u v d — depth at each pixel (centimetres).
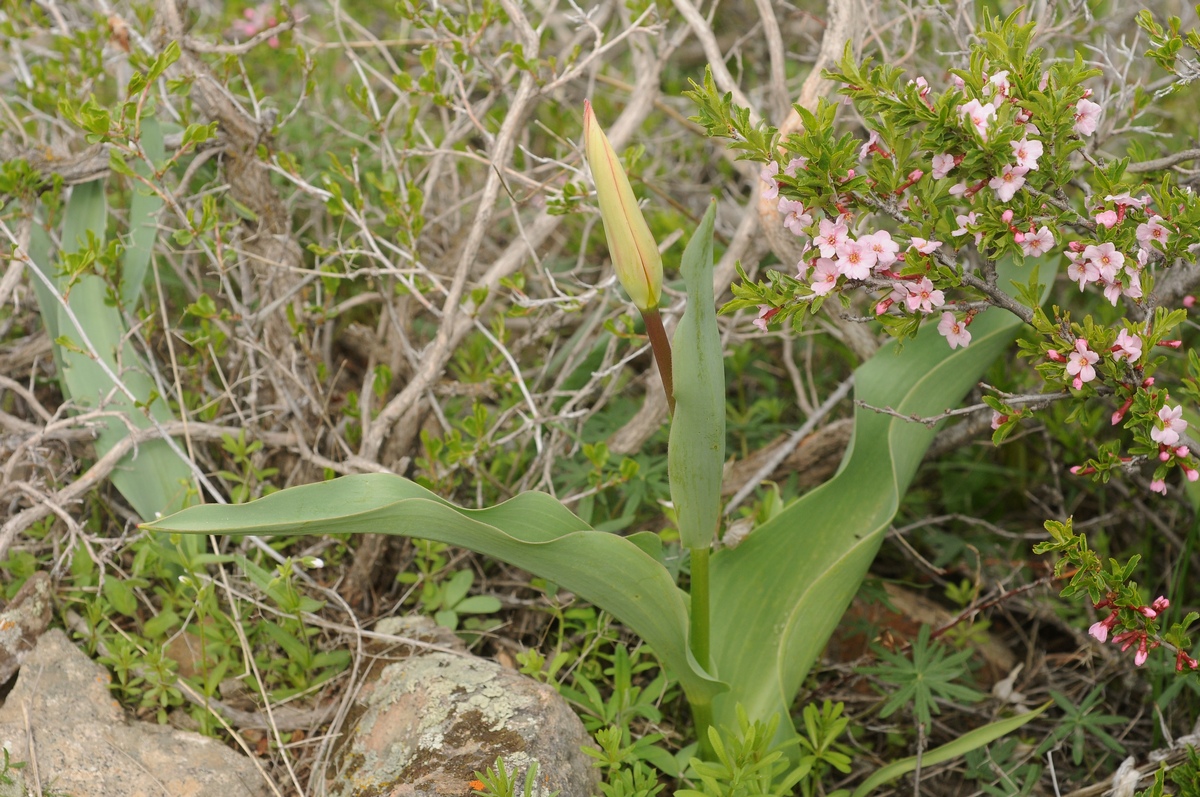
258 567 228
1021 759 236
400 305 295
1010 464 315
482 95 381
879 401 234
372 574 257
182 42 258
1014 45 173
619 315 280
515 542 176
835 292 178
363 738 211
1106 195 178
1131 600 178
